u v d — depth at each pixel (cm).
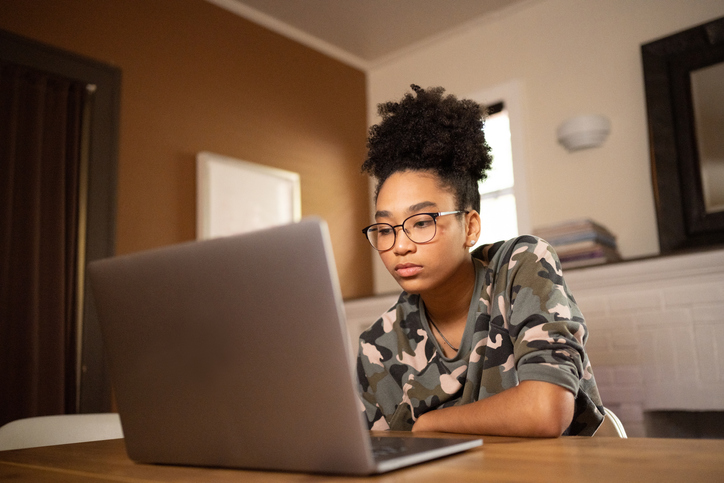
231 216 318
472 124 109
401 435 82
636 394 229
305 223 52
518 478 48
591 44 324
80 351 252
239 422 57
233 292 56
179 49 318
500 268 104
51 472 66
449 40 384
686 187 275
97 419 130
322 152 385
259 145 347
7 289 230
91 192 267
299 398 53
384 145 110
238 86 343
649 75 293
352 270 388
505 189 346
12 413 227
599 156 312
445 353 110
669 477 46
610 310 238
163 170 300
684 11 295
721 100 273
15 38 250
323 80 394
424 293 108
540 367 81
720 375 211
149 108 299
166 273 60
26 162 244
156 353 62
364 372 116
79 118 266
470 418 82
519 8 352
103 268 65
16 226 238
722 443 62
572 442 68
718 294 214
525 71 347
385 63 417
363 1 348
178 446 63
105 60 285
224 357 57
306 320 52
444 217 100
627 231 299
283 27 372
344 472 52
